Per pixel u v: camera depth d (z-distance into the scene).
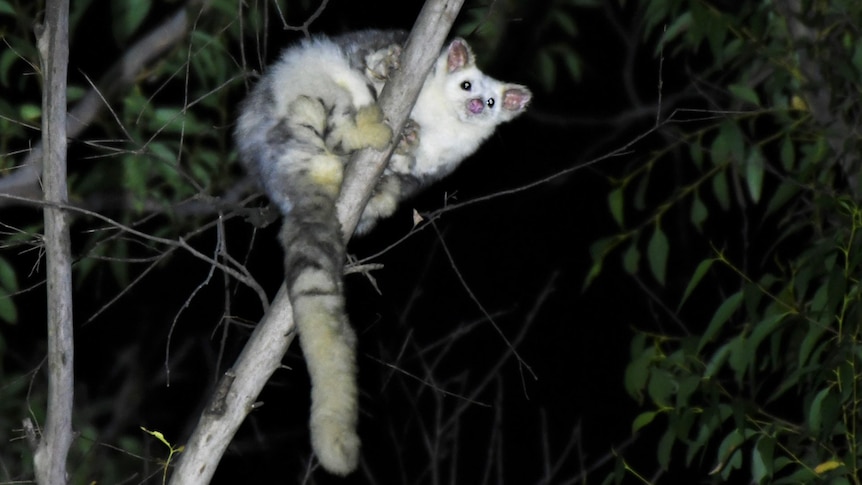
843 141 8.13
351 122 6.71
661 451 7.75
